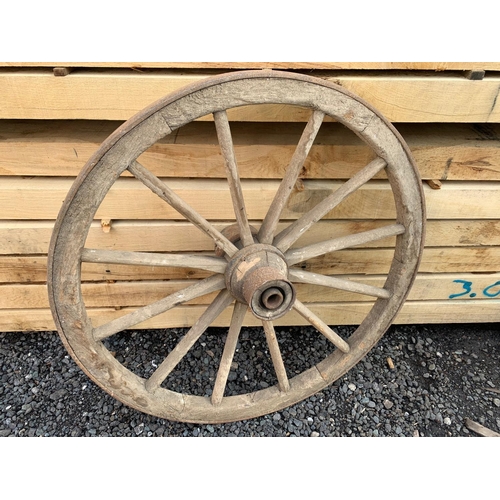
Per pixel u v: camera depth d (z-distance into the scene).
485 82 0.98
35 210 1.14
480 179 1.18
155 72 0.96
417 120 1.03
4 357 1.48
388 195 1.18
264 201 1.16
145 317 1.03
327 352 1.54
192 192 1.12
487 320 1.54
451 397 1.44
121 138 0.82
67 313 0.95
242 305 1.10
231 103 0.84
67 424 1.30
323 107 0.88
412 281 1.15
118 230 1.19
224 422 1.25
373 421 1.36
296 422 1.34
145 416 1.33
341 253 1.31
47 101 0.94
